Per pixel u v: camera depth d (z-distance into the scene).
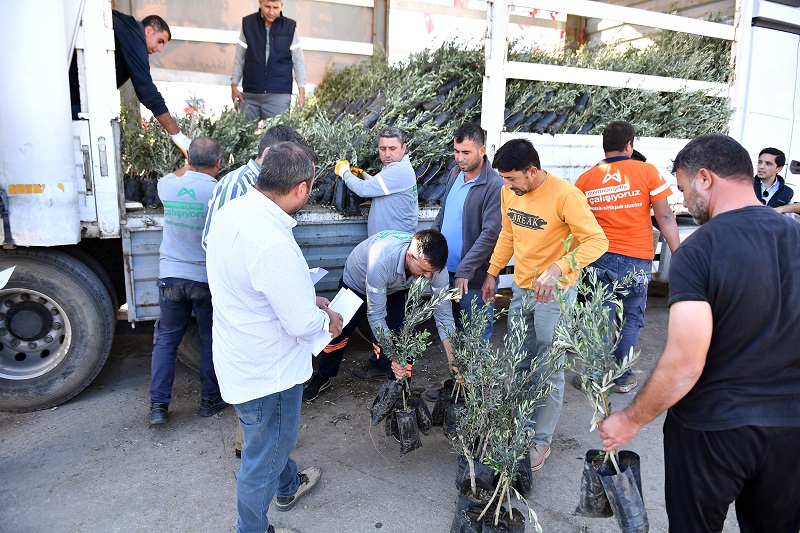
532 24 8.43
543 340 2.95
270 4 6.24
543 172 2.88
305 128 4.68
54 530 2.61
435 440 3.49
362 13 8.02
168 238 3.37
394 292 3.69
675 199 5.58
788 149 6.42
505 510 2.48
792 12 6.00
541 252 2.99
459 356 2.85
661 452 3.39
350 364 4.58
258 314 2.07
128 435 3.44
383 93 5.49
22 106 3.15
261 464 2.24
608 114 5.28
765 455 1.72
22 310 3.61
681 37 6.30
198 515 2.74
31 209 3.26
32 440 3.36
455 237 3.78
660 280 5.55
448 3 8.48
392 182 3.82
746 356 1.69
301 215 3.92
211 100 7.30
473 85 5.14
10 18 3.07
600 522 2.74
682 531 1.89
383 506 2.84
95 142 3.38
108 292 3.80
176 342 3.54
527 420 2.46
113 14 3.69
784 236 1.72
